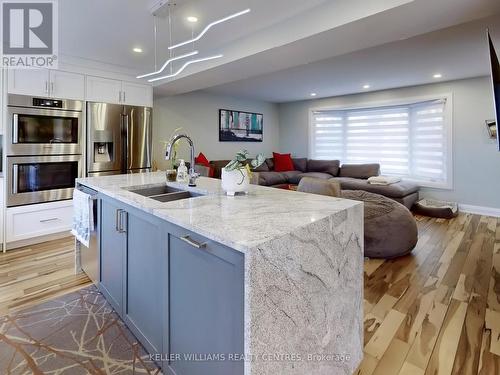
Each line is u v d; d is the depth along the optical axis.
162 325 1.57
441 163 5.62
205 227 1.22
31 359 1.74
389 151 6.48
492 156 5.08
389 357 1.74
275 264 1.09
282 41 2.80
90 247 2.61
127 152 4.38
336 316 1.46
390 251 3.14
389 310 2.23
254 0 2.41
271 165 7.57
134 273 1.85
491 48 2.07
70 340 1.91
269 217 1.38
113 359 1.74
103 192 2.22
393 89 6.17
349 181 6.05
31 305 2.31
